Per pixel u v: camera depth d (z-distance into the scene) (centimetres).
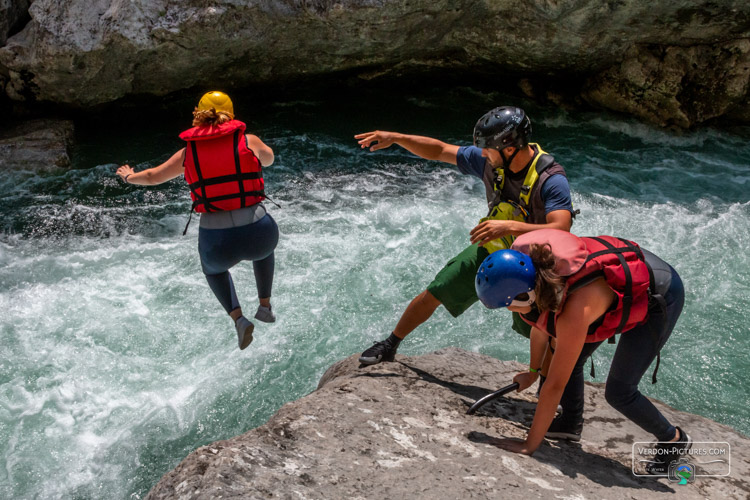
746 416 514
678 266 682
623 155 928
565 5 856
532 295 270
